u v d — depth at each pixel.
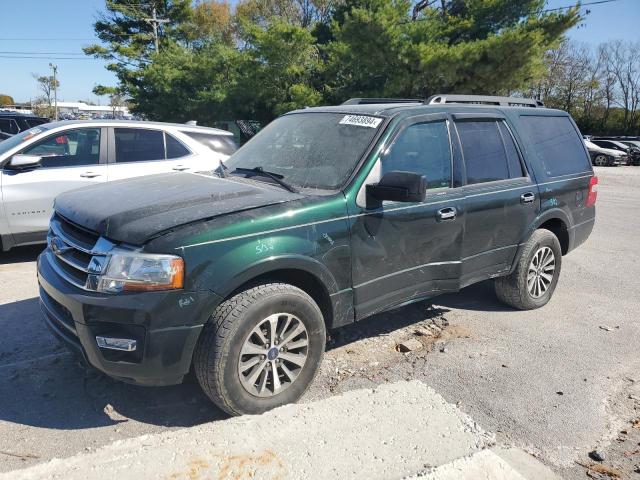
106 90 40.97
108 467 2.69
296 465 2.74
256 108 29.19
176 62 32.75
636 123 57.38
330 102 24.91
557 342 4.68
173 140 7.62
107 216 3.16
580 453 3.13
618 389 3.88
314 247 3.40
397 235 3.88
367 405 3.33
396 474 2.72
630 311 5.52
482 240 4.59
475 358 4.31
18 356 4.13
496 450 3.01
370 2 20.47
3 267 6.63
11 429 3.21
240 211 3.22
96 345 3.00
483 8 21.36
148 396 3.60
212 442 2.90
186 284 2.95
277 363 3.36
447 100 4.80
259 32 25.80
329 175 3.78
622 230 10.06
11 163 6.47
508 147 4.96
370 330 4.81
